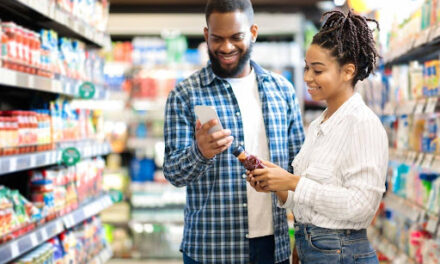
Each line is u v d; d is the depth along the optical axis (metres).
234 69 2.43
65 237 3.31
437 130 3.24
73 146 3.44
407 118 3.90
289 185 1.95
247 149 2.46
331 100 2.02
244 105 2.49
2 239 2.46
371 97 4.61
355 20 1.99
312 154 2.00
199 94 2.47
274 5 5.92
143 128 5.96
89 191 3.78
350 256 1.92
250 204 2.44
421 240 3.49
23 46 2.75
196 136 2.13
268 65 5.77
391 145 4.36
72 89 3.34
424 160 3.26
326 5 5.87
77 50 3.60
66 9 3.29
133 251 5.82
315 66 1.96
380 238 4.42
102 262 3.88
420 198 3.53
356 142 1.88
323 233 1.94
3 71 2.40
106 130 5.90
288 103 2.61
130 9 6.01
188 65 5.83
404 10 3.97
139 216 5.80
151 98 5.90
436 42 3.31
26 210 2.79
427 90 3.33
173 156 2.36
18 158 2.59
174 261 5.67
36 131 2.95
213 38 2.36
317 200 1.88
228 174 2.42
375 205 1.87
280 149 2.51
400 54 3.67
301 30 5.63
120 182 5.87
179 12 6.02
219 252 2.43
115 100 5.75
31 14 3.23
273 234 2.46
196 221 2.46
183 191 5.82
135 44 5.86
